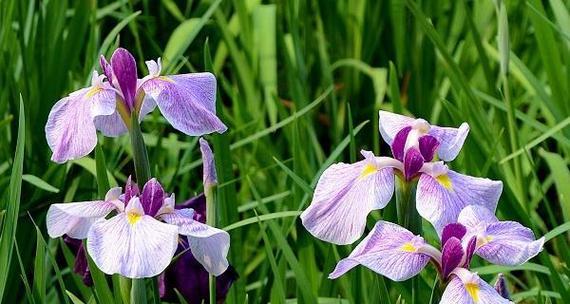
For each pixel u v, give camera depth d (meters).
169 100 1.45
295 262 1.64
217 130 1.45
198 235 1.38
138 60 2.67
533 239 1.40
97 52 2.25
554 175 1.95
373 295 1.64
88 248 1.36
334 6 2.65
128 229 1.37
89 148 1.43
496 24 2.58
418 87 2.51
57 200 2.01
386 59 2.69
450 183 1.43
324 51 2.56
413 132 1.45
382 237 1.38
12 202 1.57
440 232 1.40
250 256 2.14
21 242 1.95
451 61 2.04
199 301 1.59
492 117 2.37
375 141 2.35
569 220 1.92
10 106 2.12
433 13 2.63
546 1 2.53
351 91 2.62
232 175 1.86
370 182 1.42
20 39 2.14
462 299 1.36
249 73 2.46
